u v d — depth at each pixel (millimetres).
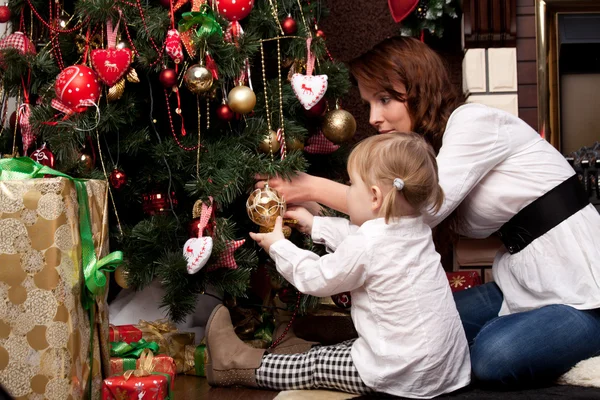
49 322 1083
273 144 1742
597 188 2350
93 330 1204
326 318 2002
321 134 1940
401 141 1434
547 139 2588
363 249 1396
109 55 1625
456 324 1441
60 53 1819
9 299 1085
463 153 1527
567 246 1497
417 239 1427
